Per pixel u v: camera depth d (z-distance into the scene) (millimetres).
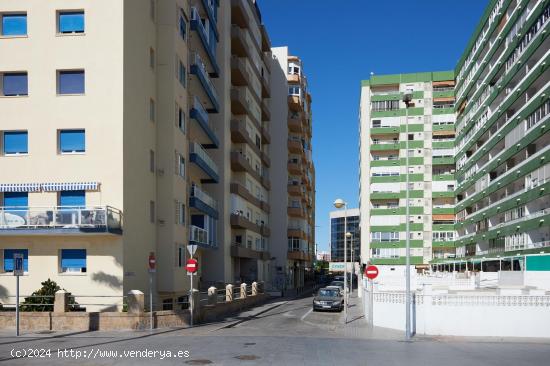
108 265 21922
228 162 40812
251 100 47875
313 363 11984
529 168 37656
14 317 18891
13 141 22969
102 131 22641
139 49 24984
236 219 40781
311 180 84125
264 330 20094
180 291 27859
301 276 72438
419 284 32406
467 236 57906
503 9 46875
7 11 23125
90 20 23078
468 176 60781
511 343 16891
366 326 22203
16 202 22859
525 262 33906
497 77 49188
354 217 134750
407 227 18297
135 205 23875
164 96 27469
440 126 70188
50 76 22922
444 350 14906
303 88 68875
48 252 21969
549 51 34094
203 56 35656
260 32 53625
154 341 15820
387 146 70500
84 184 22234
